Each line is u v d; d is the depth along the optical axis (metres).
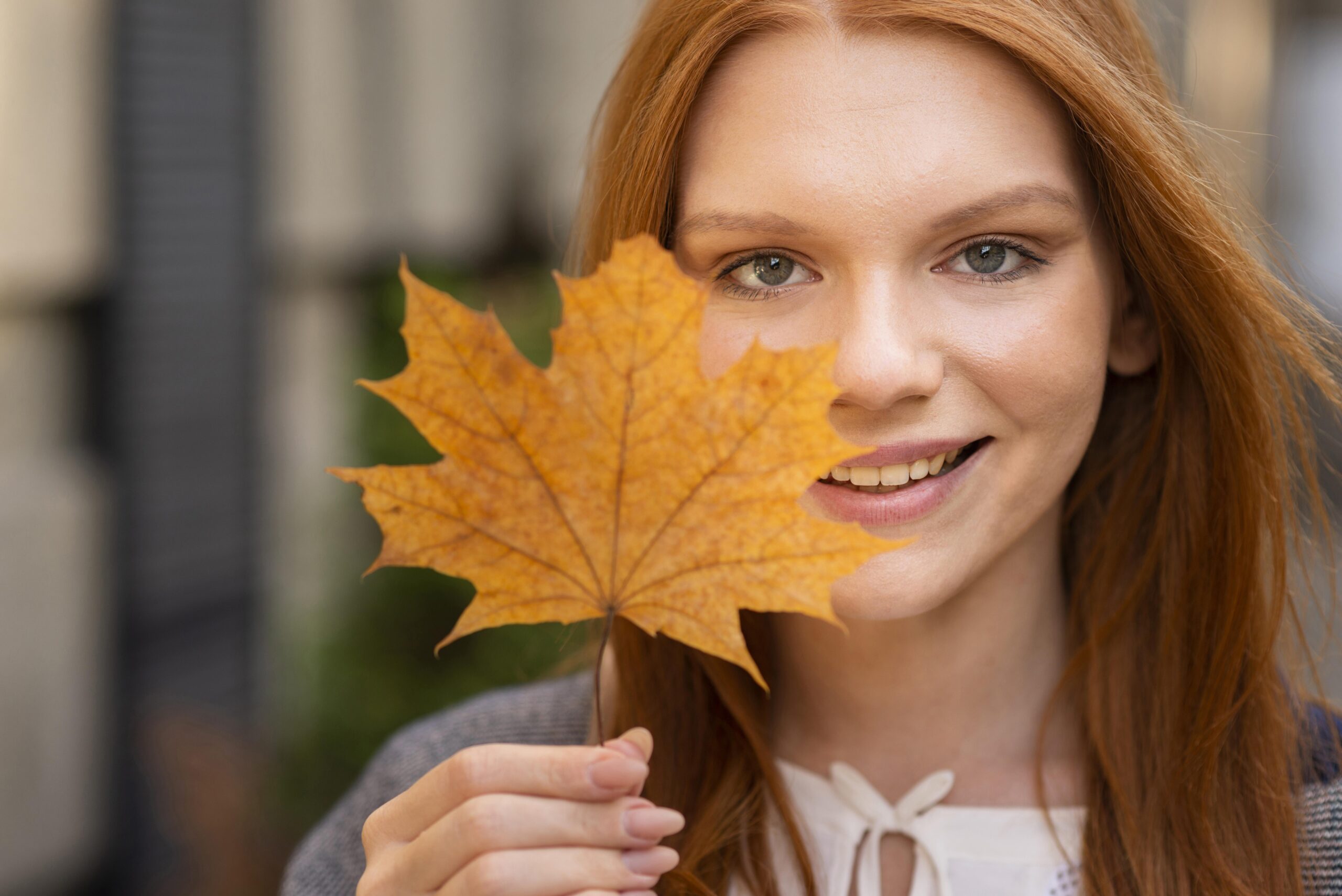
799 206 0.74
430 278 2.31
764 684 0.68
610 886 0.69
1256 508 0.79
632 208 0.77
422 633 1.73
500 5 2.83
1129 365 0.82
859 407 0.74
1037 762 0.79
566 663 0.94
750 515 0.68
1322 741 0.82
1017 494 0.76
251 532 2.04
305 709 1.78
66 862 1.66
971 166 0.74
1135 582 0.81
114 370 1.73
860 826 0.79
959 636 0.79
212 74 1.89
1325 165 4.87
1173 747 0.79
